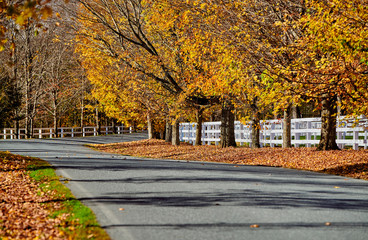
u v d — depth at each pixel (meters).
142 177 18.86
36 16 9.43
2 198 14.76
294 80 20.27
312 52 20.41
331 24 17.19
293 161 26.58
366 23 16.86
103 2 32.69
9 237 10.12
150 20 31.77
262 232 9.91
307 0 19.09
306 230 10.08
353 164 22.86
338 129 30.70
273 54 22.92
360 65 19.00
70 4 33.59
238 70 23.19
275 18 25.19
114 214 11.77
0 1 11.20
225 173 20.72
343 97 21.23
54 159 26.45
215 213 11.84
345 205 12.95
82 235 9.76
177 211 12.10
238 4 24.45
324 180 18.58
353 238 9.44
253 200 13.67
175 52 34.69
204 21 26.27
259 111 30.86
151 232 9.92
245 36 23.89
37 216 12.12
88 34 32.75
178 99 34.38
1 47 11.63
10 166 21.89
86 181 17.62
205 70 27.84
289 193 14.96
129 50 34.69
